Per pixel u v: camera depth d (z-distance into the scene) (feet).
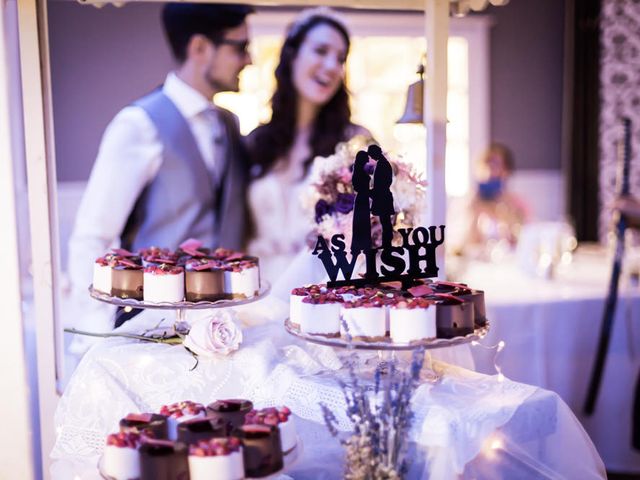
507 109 21.48
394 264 7.64
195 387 7.37
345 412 6.72
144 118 13.82
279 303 8.90
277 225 15.92
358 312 6.56
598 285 13.26
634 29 18.83
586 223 20.42
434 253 7.82
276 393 7.20
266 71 19.63
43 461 8.63
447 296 6.79
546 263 13.82
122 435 5.81
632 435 12.54
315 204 8.76
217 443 5.53
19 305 7.77
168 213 14.11
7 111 7.65
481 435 6.25
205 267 7.64
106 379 7.36
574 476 6.73
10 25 17.69
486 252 16.03
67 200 18.45
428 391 6.77
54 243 8.77
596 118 19.89
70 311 13.06
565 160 21.06
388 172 7.57
